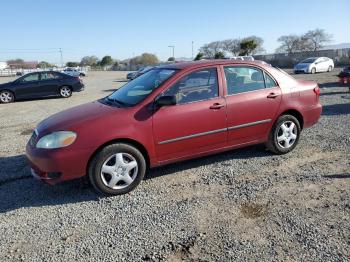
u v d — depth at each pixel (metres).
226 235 3.40
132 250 3.24
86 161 4.22
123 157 4.39
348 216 3.63
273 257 3.02
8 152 6.58
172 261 3.05
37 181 5.04
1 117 11.37
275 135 5.48
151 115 4.46
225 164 5.32
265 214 3.77
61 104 14.53
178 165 5.36
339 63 40.69
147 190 4.55
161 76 4.89
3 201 4.43
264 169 5.07
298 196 4.15
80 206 4.20
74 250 3.29
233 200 4.14
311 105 5.81
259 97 5.21
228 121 4.97
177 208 4.02
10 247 3.39
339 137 6.51
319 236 3.29
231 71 5.09
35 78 16.77
